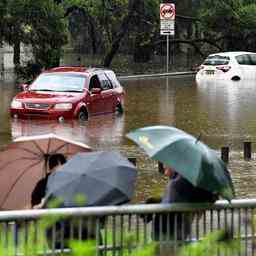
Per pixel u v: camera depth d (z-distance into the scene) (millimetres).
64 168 17453
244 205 16438
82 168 17297
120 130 53656
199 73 108312
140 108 69062
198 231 16344
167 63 121312
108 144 46844
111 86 62938
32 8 95500
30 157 21031
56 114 56969
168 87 95062
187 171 16297
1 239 14438
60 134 50750
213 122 58969
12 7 94812
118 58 128250
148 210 15672
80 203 15273
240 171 38000
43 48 98625
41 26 96875
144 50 127562
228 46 139625
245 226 16375
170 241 15898
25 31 96750
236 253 15461
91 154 17828
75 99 57906
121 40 124188
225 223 16156
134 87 95062
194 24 142625
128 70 122500
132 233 15164
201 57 139250
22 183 20703
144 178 35469
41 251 14406
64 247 15141
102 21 118250
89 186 16953
